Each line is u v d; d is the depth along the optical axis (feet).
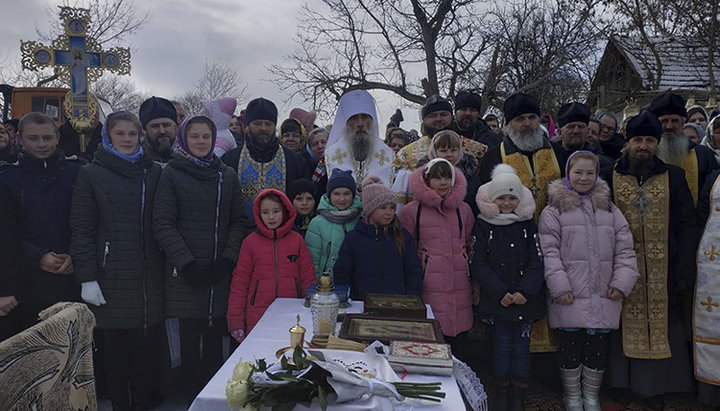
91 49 13.19
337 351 6.01
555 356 11.79
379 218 9.57
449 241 10.11
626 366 10.52
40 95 26.20
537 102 11.16
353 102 12.50
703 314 10.05
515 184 9.80
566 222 9.89
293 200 11.10
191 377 9.68
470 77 50.85
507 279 9.75
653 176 10.25
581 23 46.88
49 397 4.71
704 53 44.93
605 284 9.75
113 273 8.84
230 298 9.25
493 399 10.85
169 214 9.16
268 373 4.97
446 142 11.01
